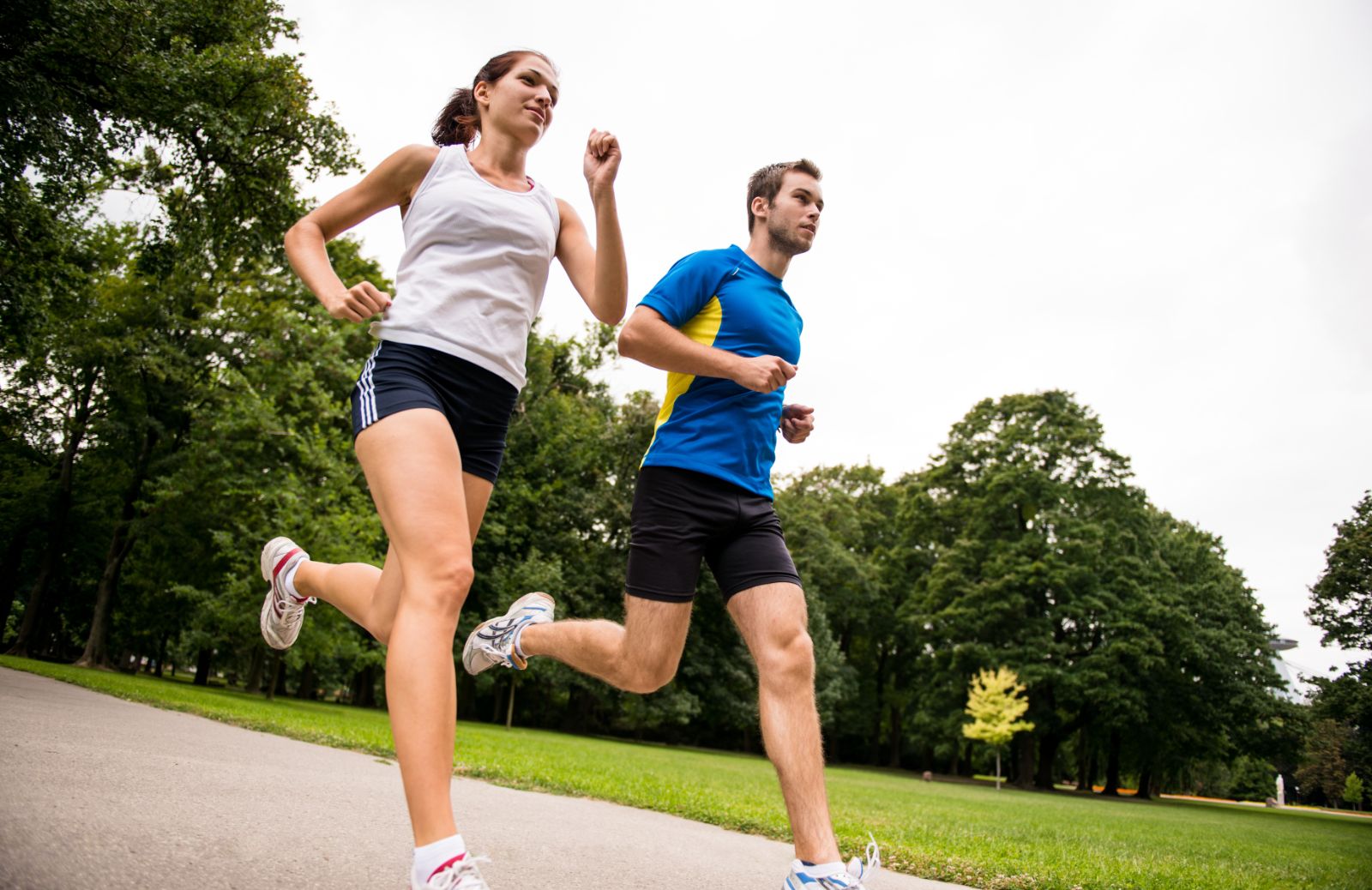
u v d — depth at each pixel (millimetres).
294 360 22734
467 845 2785
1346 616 30062
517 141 2213
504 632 2865
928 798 14266
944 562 35594
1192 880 4848
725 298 2584
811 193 2699
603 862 2809
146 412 23656
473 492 2105
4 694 6336
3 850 1615
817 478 47594
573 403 35156
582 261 2295
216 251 14133
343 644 18984
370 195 2162
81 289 13336
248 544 18938
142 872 1642
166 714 7074
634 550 2535
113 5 9547
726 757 28906
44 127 9898
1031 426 36125
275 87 11789
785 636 2328
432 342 1932
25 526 26656
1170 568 35531
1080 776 40594
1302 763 33281
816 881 2066
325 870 1926
